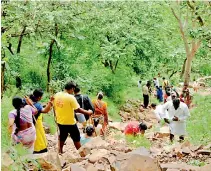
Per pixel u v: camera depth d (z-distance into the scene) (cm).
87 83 2442
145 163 657
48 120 1452
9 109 1186
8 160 622
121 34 2858
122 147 952
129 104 2522
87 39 2734
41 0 1948
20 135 762
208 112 1545
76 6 2186
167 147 975
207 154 892
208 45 2725
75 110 928
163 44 3322
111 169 670
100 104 1308
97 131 1275
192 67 3475
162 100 2847
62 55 2517
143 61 3262
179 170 728
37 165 665
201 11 2273
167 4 2616
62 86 2159
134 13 2884
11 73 2000
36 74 2366
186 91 2003
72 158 831
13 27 1784
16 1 1772
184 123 1144
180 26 2583
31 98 829
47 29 2050
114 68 3030
